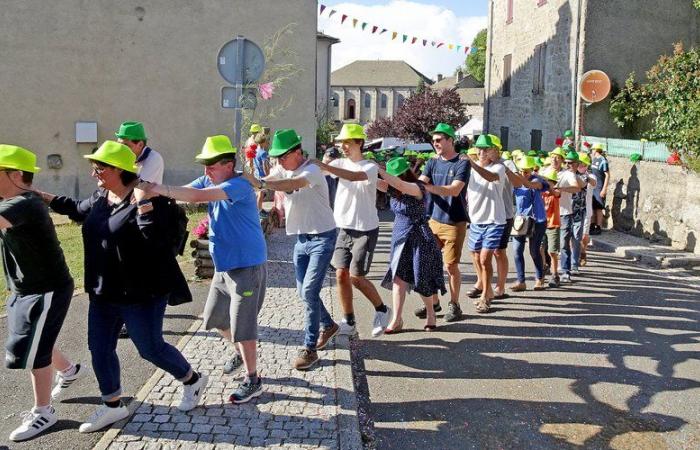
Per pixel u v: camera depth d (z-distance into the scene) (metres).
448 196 6.82
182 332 6.15
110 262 3.96
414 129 36.84
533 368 5.78
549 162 9.16
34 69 14.81
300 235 5.31
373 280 8.95
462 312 7.49
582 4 17.41
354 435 4.13
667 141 12.43
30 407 4.54
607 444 4.44
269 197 15.25
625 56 17.73
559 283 8.89
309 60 15.20
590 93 15.53
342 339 6.02
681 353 6.25
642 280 9.48
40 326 3.99
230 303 4.64
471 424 4.68
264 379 5.00
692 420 4.83
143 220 3.95
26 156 3.97
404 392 5.20
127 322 4.08
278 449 3.93
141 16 14.93
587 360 6.01
